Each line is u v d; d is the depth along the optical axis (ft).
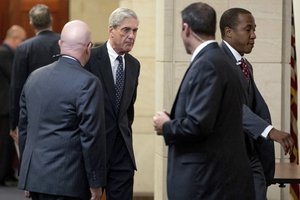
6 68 32.89
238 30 17.75
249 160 17.19
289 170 20.22
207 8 15.24
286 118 23.08
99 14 36.73
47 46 25.49
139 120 29.12
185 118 14.78
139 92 28.96
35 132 16.67
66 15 36.73
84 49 16.79
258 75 22.85
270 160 17.95
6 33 37.14
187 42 15.29
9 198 30.32
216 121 14.99
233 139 15.17
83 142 16.33
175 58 22.58
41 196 16.65
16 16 37.11
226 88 14.96
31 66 25.49
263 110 17.99
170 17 22.56
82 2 36.68
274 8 22.75
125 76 19.63
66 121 16.39
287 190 22.72
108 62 19.51
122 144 19.57
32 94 16.80
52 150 16.43
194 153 15.05
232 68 15.16
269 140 17.80
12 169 33.71
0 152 33.17
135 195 29.25
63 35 16.81
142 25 28.76
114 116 19.45
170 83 22.62
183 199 15.15
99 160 16.42
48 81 16.62
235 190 15.16
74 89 16.37
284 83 23.02
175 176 15.26
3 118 33.14
